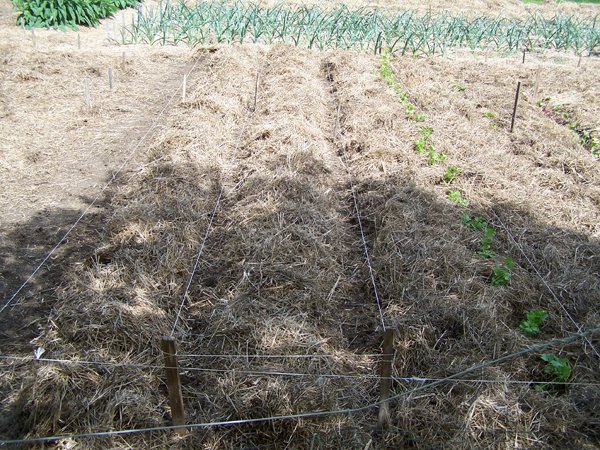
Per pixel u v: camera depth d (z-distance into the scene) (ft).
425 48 41.06
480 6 58.90
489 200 20.77
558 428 11.87
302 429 11.37
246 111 27.35
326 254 16.88
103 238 17.38
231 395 11.85
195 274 16.05
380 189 20.75
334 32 41.11
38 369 11.95
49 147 23.48
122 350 12.92
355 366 13.24
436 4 58.23
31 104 27.25
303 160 21.59
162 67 34.12
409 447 11.46
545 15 56.29
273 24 39.63
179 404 10.94
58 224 18.52
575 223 19.81
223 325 13.73
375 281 16.38
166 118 26.55
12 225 18.28
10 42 36.19
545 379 13.20
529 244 18.56
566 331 14.64
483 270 16.60
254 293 14.90
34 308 14.89
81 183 21.01
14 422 11.25
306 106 27.07
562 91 33.88
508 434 11.63
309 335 13.62
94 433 10.52
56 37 38.34
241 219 18.24
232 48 36.22
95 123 25.93
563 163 23.94
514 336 14.07
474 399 12.09
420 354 13.51
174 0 50.47
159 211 17.93
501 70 37.11
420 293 15.20
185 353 13.20
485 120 28.27
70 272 15.83
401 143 24.03
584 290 16.20
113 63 33.63
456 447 11.33
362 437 11.41
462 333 14.21
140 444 11.02
